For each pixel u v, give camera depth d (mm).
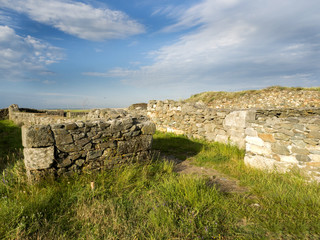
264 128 4855
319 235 2484
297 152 4199
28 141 3514
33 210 2836
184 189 3523
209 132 8383
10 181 3697
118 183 3879
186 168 5277
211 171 5043
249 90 16469
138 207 3146
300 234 2514
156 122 11328
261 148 4938
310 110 7297
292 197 3314
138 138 5129
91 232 2514
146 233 2566
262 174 4492
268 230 2611
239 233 2541
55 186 3625
